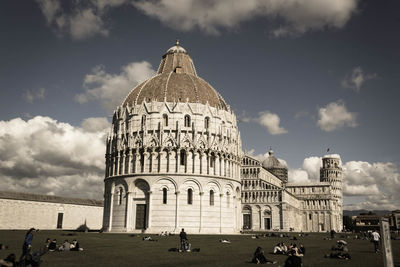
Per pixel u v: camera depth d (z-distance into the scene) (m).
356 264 32.50
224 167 91.62
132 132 90.12
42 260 31.81
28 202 119.62
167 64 111.88
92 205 143.75
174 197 83.69
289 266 23.67
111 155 93.44
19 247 42.88
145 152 86.44
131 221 85.25
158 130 88.00
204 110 90.94
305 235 103.88
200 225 83.81
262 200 158.12
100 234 77.19
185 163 86.00
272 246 53.38
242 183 163.00
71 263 30.30
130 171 87.31
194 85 97.50
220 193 88.69
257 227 156.38
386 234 18.64
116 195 89.25
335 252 42.28
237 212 97.50
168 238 65.50
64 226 131.00
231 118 98.12
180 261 32.81
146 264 30.30
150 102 91.12
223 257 36.91
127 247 46.59
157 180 84.44
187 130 88.12
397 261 34.72
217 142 91.06
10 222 113.69
